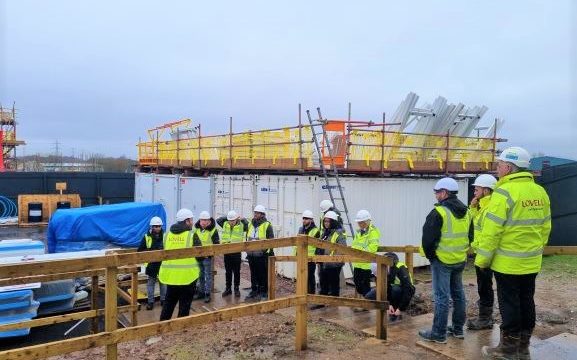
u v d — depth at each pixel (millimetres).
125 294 9734
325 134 11016
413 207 12953
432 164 13133
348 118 11477
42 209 22406
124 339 4000
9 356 3529
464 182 14000
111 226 12461
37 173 25375
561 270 10227
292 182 12195
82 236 12117
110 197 26875
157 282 10547
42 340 8297
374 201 12164
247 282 11758
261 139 13836
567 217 13016
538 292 8078
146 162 23641
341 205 11641
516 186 4418
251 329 6543
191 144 18625
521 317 4570
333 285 8578
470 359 4816
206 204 16375
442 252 5211
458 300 5484
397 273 6754
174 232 7133
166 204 19906
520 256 4387
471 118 14195
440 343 5312
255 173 15148
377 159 12227
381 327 5695
